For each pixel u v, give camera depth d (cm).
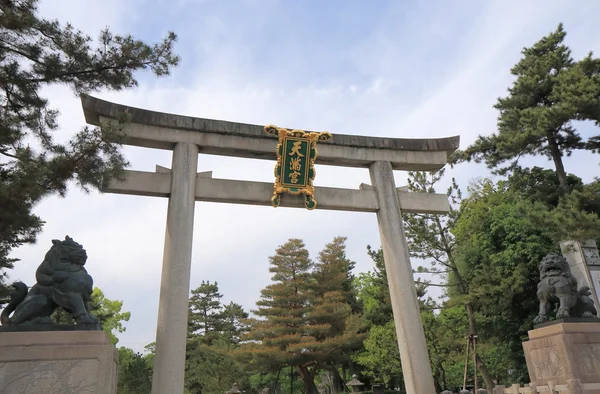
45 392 716
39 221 962
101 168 934
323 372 4559
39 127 1005
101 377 749
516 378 2336
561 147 2028
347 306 3331
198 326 4903
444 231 2386
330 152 1403
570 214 1493
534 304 2144
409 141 1498
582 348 1036
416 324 1278
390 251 1352
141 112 1227
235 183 1295
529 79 2045
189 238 1168
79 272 819
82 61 998
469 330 2370
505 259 2152
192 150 1262
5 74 945
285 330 3219
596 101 1634
